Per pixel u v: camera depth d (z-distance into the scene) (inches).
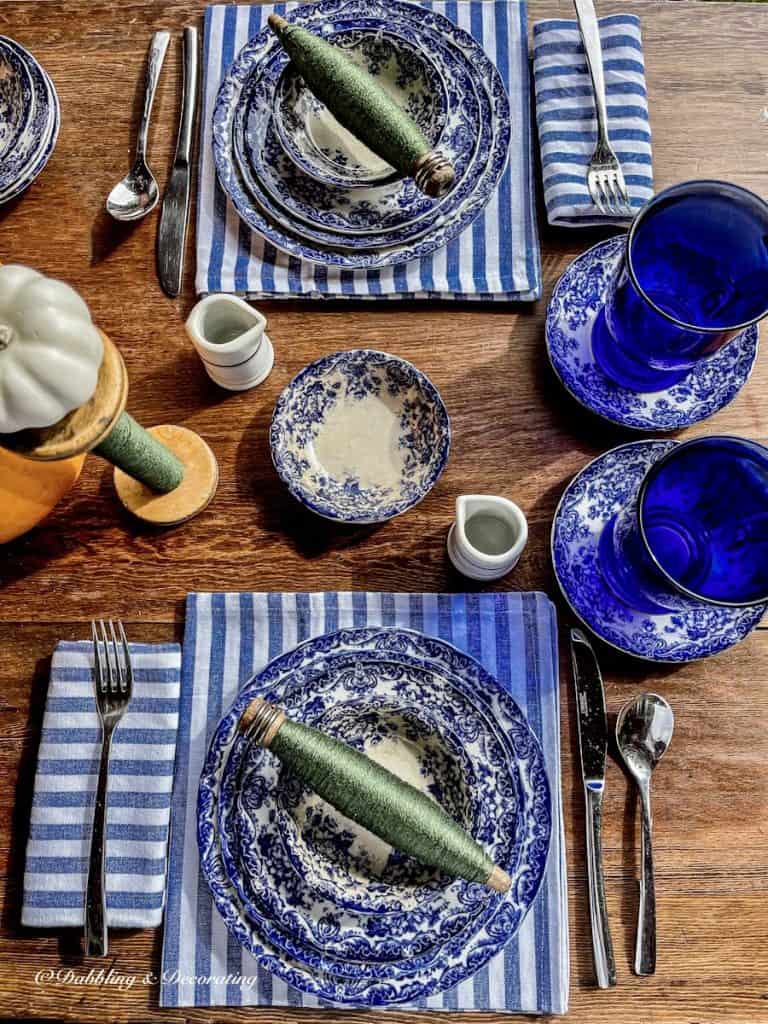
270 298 32.0
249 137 31.9
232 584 29.7
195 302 32.1
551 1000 25.9
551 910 26.3
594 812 27.3
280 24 27.8
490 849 25.3
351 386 30.2
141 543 30.0
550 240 33.0
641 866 27.2
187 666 28.7
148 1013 26.1
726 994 26.3
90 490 30.5
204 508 30.3
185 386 31.4
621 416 29.8
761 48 34.8
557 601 29.6
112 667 28.3
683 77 34.5
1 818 27.8
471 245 32.2
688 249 28.7
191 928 26.4
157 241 32.5
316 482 29.5
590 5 33.6
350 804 23.0
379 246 31.0
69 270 32.4
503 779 25.8
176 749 28.0
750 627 27.8
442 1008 26.0
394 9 33.4
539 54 33.8
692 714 28.5
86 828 26.9
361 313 32.2
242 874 25.3
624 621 28.0
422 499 30.4
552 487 30.7
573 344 30.9
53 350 19.8
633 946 26.6
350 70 27.2
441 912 24.8
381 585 29.6
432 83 31.5
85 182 33.2
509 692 28.1
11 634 29.4
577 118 32.9
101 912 25.9
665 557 28.4
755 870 27.3
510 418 31.3
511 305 32.3
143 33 34.8
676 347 26.4
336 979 24.6
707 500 27.6
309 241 31.1
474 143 31.9
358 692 26.3
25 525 27.6
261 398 31.3
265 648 28.9
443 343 31.9
